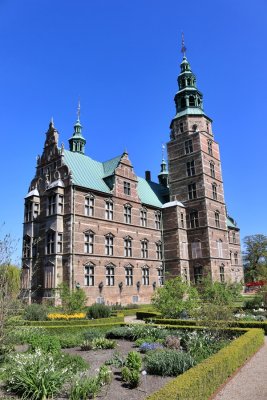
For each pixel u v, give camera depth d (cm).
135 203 4488
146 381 1062
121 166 4366
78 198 3697
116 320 2502
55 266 3425
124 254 4134
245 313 2645
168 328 1905
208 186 4897
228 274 4844
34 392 909
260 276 3434
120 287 3962
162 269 4722
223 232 4984
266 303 2948
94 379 983
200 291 3666
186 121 5231
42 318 2373
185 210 4959
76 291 2959
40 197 3966
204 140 5084
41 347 1281
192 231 4834
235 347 1216
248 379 1080
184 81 5547
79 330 2033
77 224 3600
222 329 1633
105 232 3922
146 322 2303
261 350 1488
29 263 3709
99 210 3919
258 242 8125
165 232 4869
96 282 3672
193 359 1172
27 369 1007
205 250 4634
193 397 792
